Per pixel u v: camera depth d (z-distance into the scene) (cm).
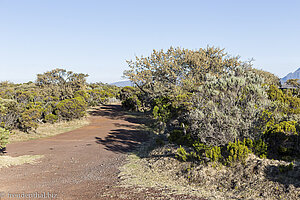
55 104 2920
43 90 4103
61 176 930
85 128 2495
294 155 834
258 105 927
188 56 2867
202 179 760
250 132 856
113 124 2784
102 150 1495
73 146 1630
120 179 861
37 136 1997
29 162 1163
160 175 877
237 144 808
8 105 1953
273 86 1475
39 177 911
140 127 2528
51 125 2492
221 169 779
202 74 2703
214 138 852
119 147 1591
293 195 578
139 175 905
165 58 3069
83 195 678
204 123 888
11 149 1503
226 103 918
